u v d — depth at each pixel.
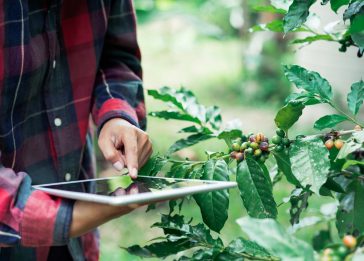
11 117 1.50
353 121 1.25
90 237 1.77
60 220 1.18
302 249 0.86
